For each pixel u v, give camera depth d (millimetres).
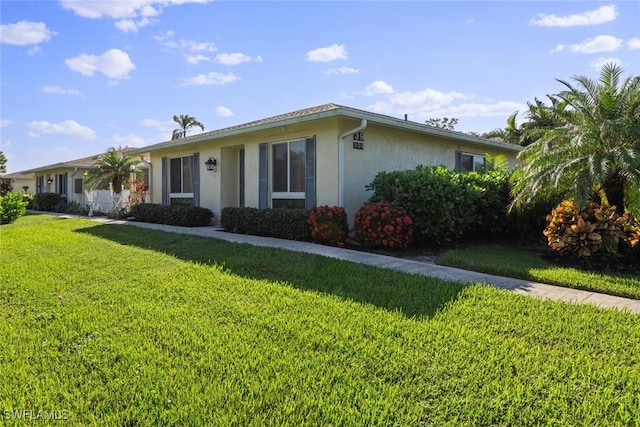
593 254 6625
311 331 3621
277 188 10484
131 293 4836
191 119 38531
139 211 14625
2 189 35250
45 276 5691
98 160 19203
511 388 2705
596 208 6785
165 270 5988
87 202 20000
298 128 9750
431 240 8703
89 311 4215
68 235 10078
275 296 4648
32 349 3311
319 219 8453
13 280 5469
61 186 25281
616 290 5074
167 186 14781
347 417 2381
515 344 3383
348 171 9117
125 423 2332
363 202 9469
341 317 3975
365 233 8031
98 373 2906
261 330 3674
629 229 6504
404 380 2809
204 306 4340
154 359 3109
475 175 8961
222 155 12367
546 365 3020
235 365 3006
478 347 3311
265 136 10688
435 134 10977
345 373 2898
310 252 7395
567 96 7684
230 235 9977
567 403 2547
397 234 7812
